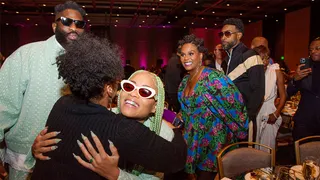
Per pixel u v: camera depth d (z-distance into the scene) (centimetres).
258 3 1105
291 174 182
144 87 115
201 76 237
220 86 228
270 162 224
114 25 1756
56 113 105
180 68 418
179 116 263
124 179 100
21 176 172
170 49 1816
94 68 96
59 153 98
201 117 238
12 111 164
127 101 117
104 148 95
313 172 175
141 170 118
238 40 282
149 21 1598
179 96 264
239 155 223
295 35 1248
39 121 165
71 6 169
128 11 1345
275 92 340
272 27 1439
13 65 162
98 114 99
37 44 169
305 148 242
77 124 98
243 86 266
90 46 101
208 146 239
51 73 162
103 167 95
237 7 1191
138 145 97
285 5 1141
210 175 244
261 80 261
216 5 1148
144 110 117
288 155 425
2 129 161
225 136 240
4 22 1622
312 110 304
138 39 1798
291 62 1277
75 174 96
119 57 107
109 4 1183
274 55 1422
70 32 165
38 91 162
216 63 425
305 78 308
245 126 242
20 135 167
